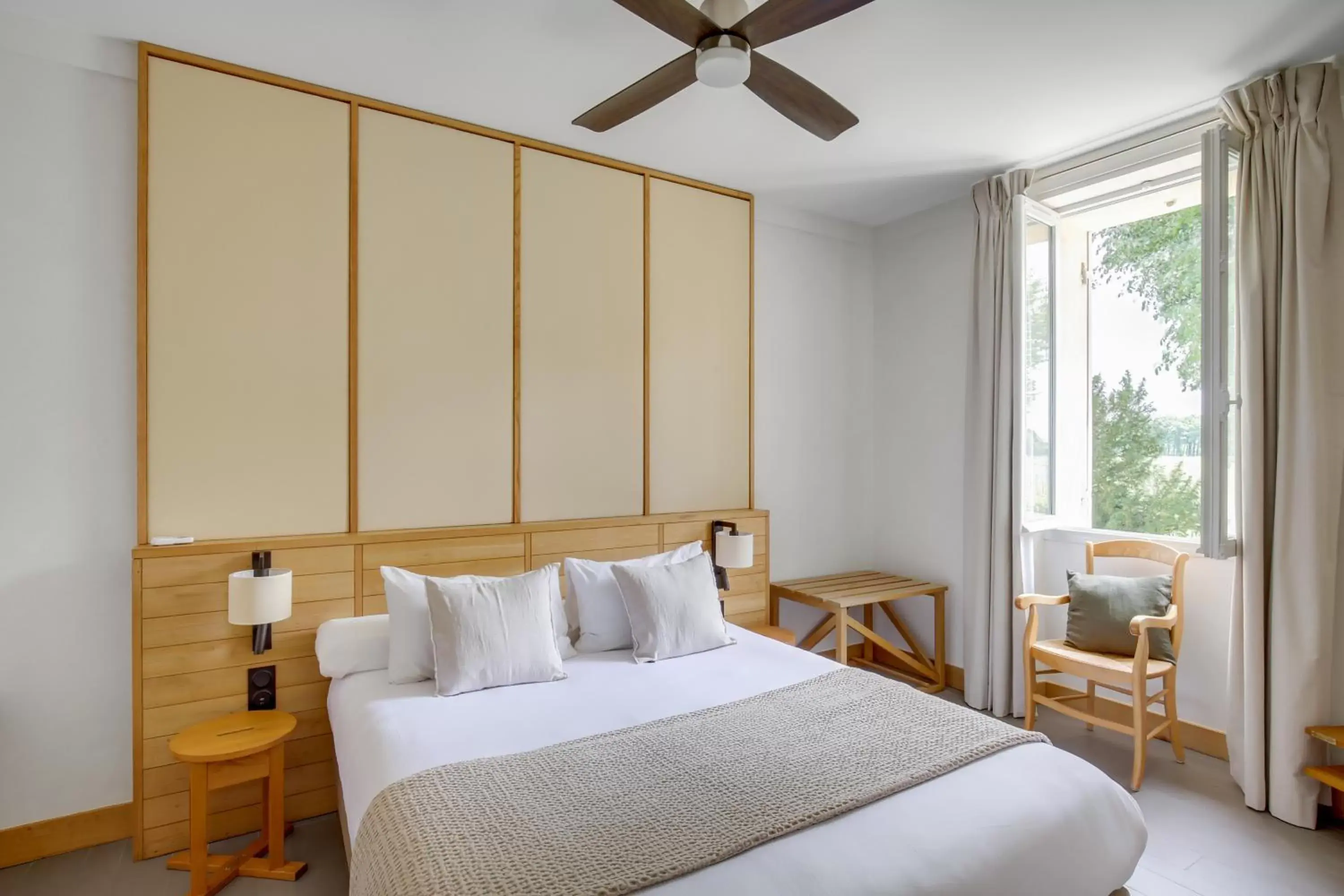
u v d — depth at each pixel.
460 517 3.03
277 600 2.30
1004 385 3.54
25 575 2.30
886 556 4.44
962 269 3.98
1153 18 2.25
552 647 2.51
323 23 2.29
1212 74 2.61
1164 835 2.42
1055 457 3.65
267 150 2.62
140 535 2.42
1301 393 2.50
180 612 2.39
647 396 3.56
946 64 2.54
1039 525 3.55
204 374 2.52
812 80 2.65
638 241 3.52
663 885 1.27
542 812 1.49
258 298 2.61
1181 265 3.38
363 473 2.81
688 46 2.43
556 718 2.10
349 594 2.69
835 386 4.41
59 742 2.35
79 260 2.37
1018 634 3.54
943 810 1.55
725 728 1.97
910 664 3.90
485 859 1.31
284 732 2.26
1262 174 2.62
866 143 3.25
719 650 2.83
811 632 4.24
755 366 4.02
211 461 2.53
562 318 3.29
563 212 3.29
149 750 2.35
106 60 2.38
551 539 3.16
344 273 2.77
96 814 2.39
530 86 2.72
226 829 2.47
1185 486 3.35
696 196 3.73
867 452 4.50
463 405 3.03
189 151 2.49
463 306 3.03
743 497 3.94
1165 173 3.14
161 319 2.45
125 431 2.45
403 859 1.35
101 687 2.41
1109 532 3.41
